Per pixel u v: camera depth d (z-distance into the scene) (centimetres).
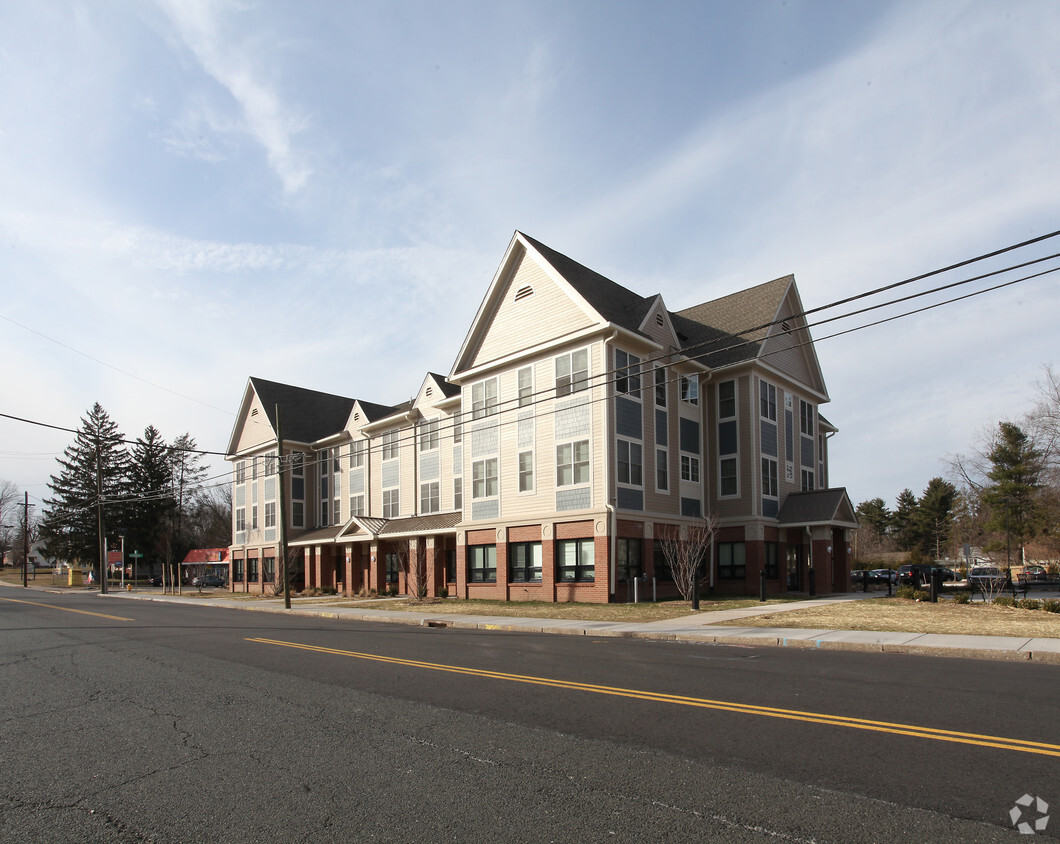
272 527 4859
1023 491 5469
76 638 1738
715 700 880
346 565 4222
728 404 3225
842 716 783
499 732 741
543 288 2925
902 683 983
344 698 930
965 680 1004
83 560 8175
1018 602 2166
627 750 666
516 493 2934
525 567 2898
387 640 1638
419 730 755
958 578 3866
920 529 8756
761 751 654
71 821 519
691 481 3106
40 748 722
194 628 1997
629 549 2725
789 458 3409
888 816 495
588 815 506
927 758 623
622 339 2756
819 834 467
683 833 472
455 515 3541
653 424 2909
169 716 851
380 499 4266
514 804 531
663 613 2194
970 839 455
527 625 1928
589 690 959
